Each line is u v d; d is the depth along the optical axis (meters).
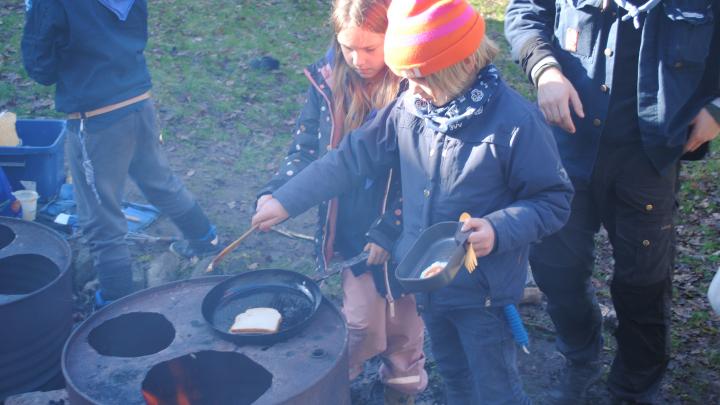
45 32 3.34
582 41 2.70
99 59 3.51
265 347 2.29
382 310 2.81
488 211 2.28
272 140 6.03
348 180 2.57
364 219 2.78
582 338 3.13
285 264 4.40
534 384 3.46
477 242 2.08
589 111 2.73
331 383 2.17
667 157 2.65
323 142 2.79
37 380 2.97
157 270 4.20
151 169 4.00
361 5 2.39
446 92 2.19
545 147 2.18
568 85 2.63
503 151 2.18
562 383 3.24
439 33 2.09
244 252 4.49
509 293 2.35
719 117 2.54
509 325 2.40
